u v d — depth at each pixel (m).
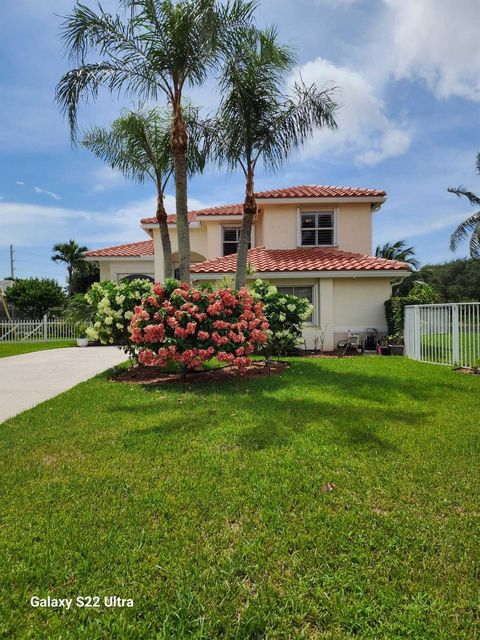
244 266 12.16
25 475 3.99
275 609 2.25
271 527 3.04
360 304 15.85
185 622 2.16
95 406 6.80
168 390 8.09
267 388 8.11
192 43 9.71
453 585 2.42
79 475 3.99
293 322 11.08
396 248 30.67
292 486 3.70
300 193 18.66
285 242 18.70
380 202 18.48
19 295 33.28
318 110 11.59
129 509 3.31
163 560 2.66
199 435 5.13
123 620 2.18
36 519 3.16
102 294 10.59
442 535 2.92
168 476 3.95
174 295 8.62
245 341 8.82
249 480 3.83
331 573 2.54
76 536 2.93
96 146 13.18
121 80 10.48
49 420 5.95
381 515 3.20
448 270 47.34
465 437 4.97
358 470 4.04
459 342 10.99
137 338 8.56
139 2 9.38
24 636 2.07
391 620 2.17
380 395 7.36
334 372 10.16
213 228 19.84
